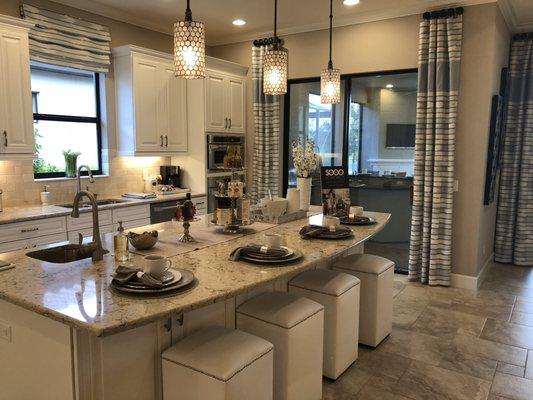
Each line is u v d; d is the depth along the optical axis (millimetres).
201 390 1827
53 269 2064
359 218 3391
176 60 2455
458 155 4531
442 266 4629
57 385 1758
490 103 4363
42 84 4402
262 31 5578
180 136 5348
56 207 4109
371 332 3230
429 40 4457
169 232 2957
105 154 4941
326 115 5457
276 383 2326
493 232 5586
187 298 1696
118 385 1822
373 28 4898
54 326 1728
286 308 2391
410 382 2803
